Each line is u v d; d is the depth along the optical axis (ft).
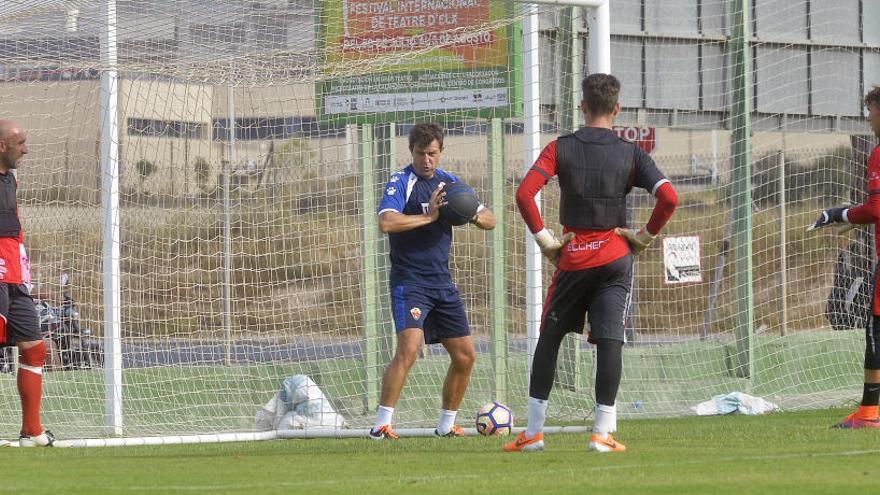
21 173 144.87
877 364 94.02
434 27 129.90
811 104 168.86
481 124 139.54
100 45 120.98
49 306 142.51
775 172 196.85
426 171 96.22
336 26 132.26
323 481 63.57
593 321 75.77
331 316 151.43
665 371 144.97
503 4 127.34
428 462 73.26
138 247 147.64
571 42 123.75
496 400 125.08
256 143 150.51
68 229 145.79
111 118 119.96
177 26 128.98
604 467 68.08
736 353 145.59
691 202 207.41
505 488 58.90
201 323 149.07
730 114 146.30
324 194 151.33
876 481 59.72
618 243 75.00
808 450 77.25
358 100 134.21
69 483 64.34
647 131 161.17
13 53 124.57
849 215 92.94
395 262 97.50
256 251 150.71
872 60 173.17
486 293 159.43
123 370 140.87
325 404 120.06
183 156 149.28
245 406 131.03
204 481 64.39
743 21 144.46
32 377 97.60
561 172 74.90
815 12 168.25
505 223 141.08
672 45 161.99
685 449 78.95
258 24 131.34
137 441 102.17
